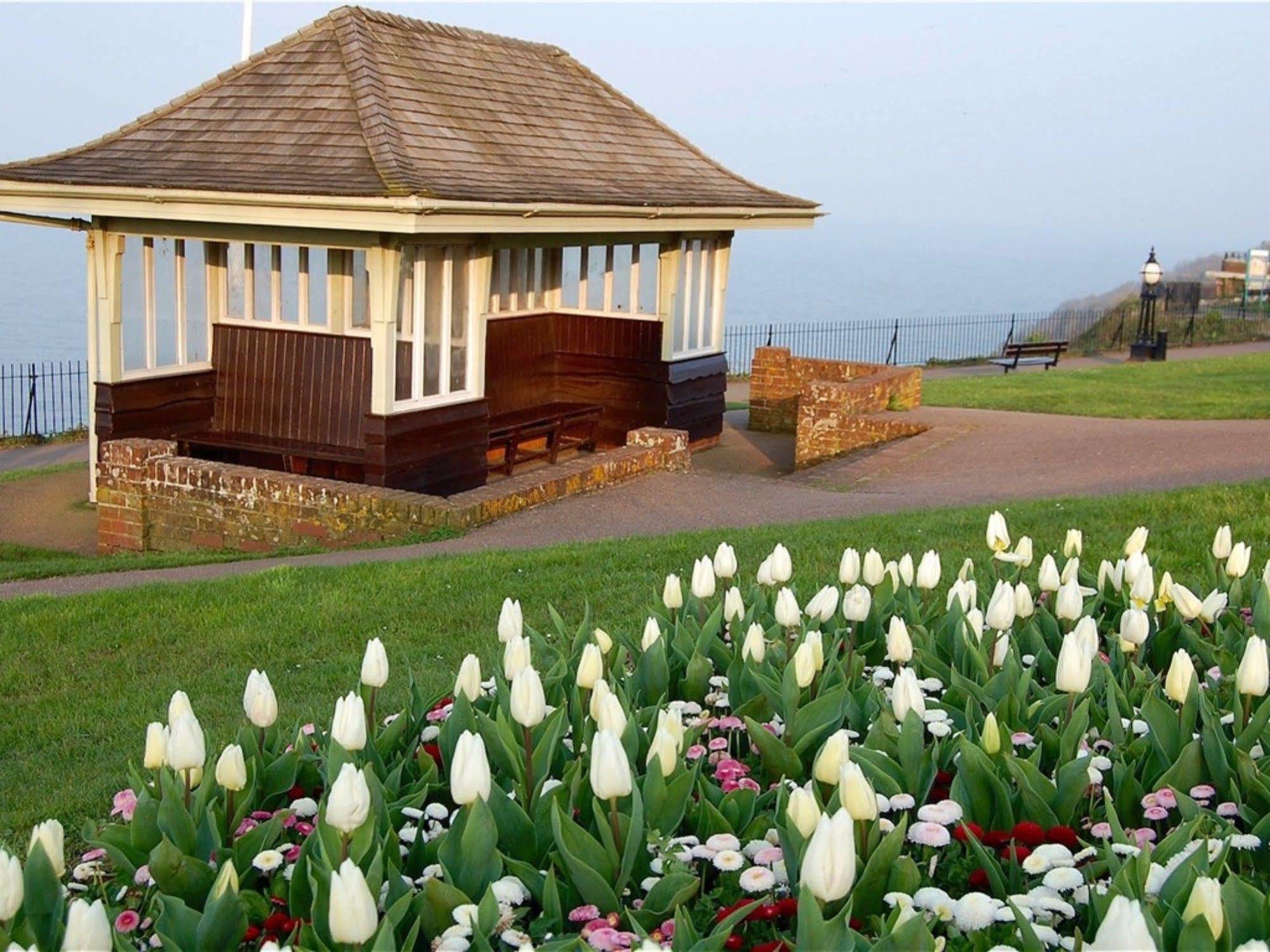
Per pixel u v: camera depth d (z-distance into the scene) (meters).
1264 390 24.89
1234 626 6.18
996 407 23.08
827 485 16.36
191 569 12.57
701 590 6.15
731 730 5.10
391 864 3.78
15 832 6.28
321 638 9.38
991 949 3.26
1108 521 11.46
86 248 15.86
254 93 16.98
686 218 19.25
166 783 4.05
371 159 15.27
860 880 3.62
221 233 15.52
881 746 4.60
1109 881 3.81
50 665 9.09
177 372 16.61
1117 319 43.91
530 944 3.37
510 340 19.22
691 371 20.78
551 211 16.02
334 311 16.06
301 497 14.11
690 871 3.94
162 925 3.53
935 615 6.37
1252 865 4.09
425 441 15.77
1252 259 53.22
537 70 20.86
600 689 4.36
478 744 3.78
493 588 10.38
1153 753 4.66
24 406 29.14
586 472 15.55
